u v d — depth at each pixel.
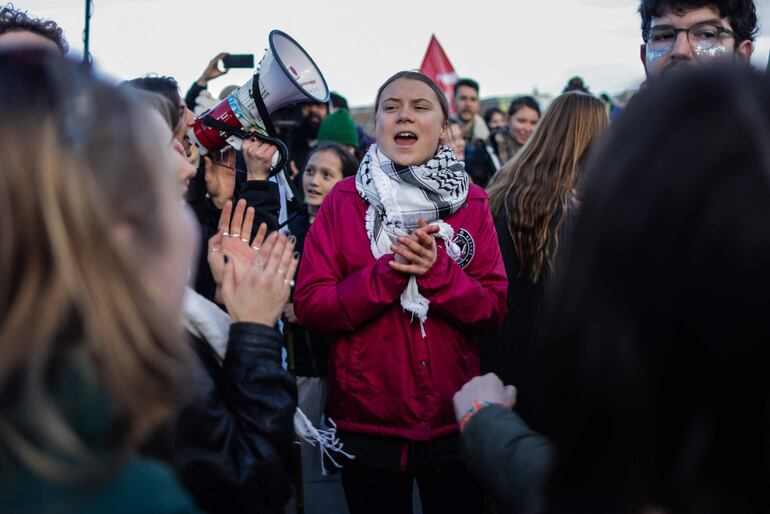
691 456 0.81
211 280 2.62
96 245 0.80
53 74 0.84
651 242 0.81
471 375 2.68
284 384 1.63
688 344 0.81
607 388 0.84
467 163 6.48
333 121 5.79
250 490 1.50
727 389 0.80
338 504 3.92
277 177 3.04
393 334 2.57
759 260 0.77
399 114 2.67
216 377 1.69
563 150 2.78
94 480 0.79
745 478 0.82
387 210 2.61
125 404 0.82
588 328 0.86
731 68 0.88
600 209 0.86
